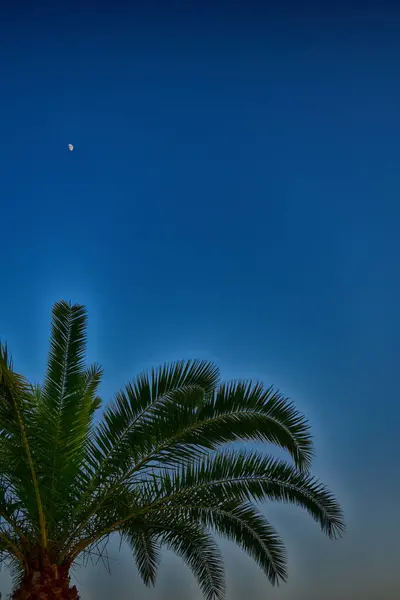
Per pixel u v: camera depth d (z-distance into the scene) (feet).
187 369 34.65
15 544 35.58
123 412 34.58
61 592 34.60
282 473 36.17
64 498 34.14
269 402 34.63
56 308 35.81
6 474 33.94
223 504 36.86
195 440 34.60
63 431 33.63
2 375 29.66
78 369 34.65
